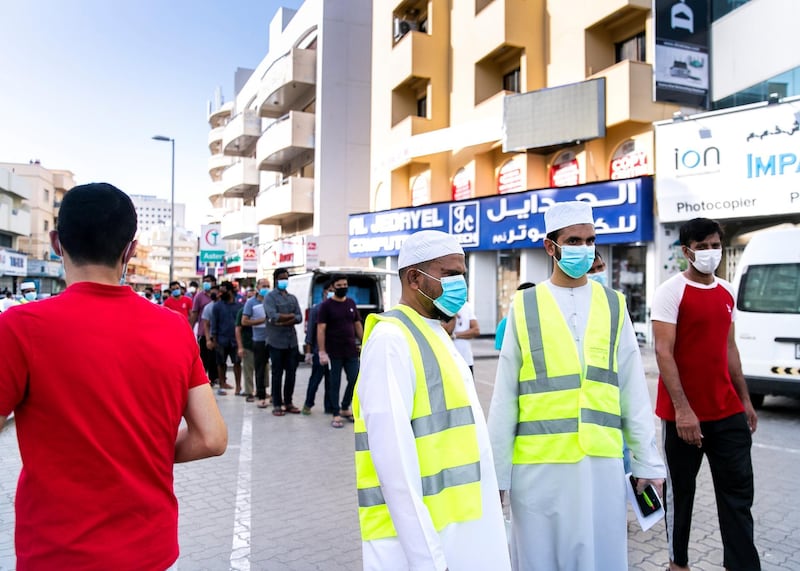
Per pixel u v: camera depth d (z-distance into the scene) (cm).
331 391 749
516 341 261
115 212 165
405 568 174
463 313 666
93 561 144
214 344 1005
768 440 650
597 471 242
